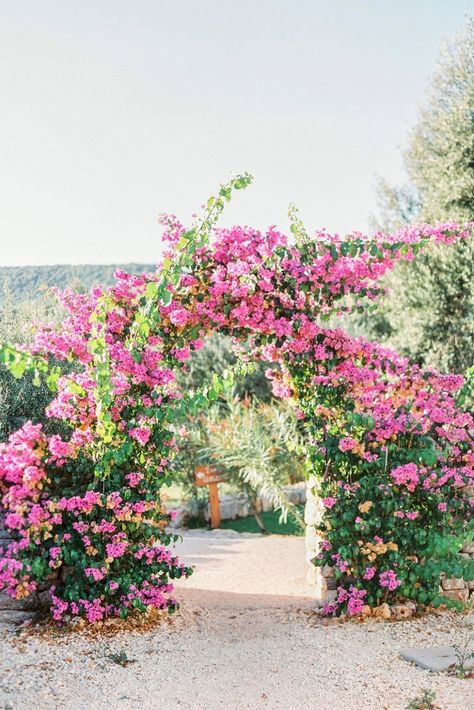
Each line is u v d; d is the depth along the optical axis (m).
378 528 7.21
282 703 5.01
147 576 6.88
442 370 15.70
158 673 5.59
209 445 13.88
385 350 7.78
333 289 7.32
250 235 7.13
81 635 6.34
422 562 7.43
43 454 6.72
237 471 13.55
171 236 7.14
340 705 4.93
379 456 7.40
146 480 7.00
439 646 6.07
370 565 7.31
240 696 5.15
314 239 7.25
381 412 7.53
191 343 7.26
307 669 5.68
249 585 9.15
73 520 6.81
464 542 7.28
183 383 18.67
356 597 7.20
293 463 12.98
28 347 6.82
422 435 7.48
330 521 7.30
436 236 7.47
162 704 5.00
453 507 7.34
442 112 16.91
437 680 5.24
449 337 15.91
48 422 8.93
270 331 7.36
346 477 7.55
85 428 6.94
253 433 12.81
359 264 7.28
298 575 9.62
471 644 6.12
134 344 6.73
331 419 7.64
